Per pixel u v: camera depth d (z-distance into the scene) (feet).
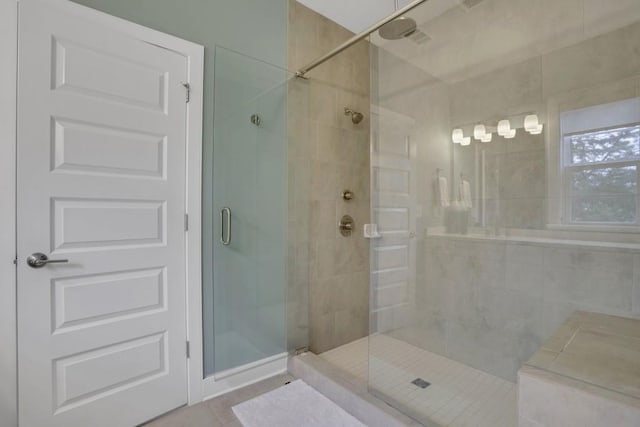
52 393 4.43
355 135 8.64
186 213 5.73
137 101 5.15
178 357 5.64
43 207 4.35
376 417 5.15
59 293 4.48
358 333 8.73
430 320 6.99
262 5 6.86
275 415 5.50
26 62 4.21
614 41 5.03
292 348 7.33
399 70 7.50
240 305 6.48
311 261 7.73
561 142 5.52
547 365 4.03
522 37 5.93
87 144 4.69
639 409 3.06
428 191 7.10
